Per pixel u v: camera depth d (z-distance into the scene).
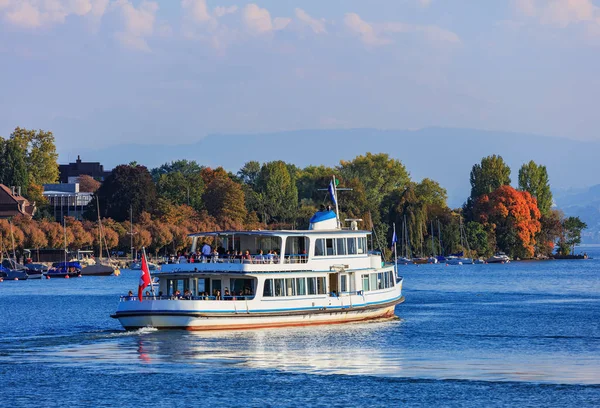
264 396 122.44
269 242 176.88
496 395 122.69
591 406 116.62
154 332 166.88
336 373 136.25
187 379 132.00
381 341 165.12
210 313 165.50
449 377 133.88
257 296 169.62
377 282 190.00
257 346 156.75
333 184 192.38
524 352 155.75
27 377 134.25
